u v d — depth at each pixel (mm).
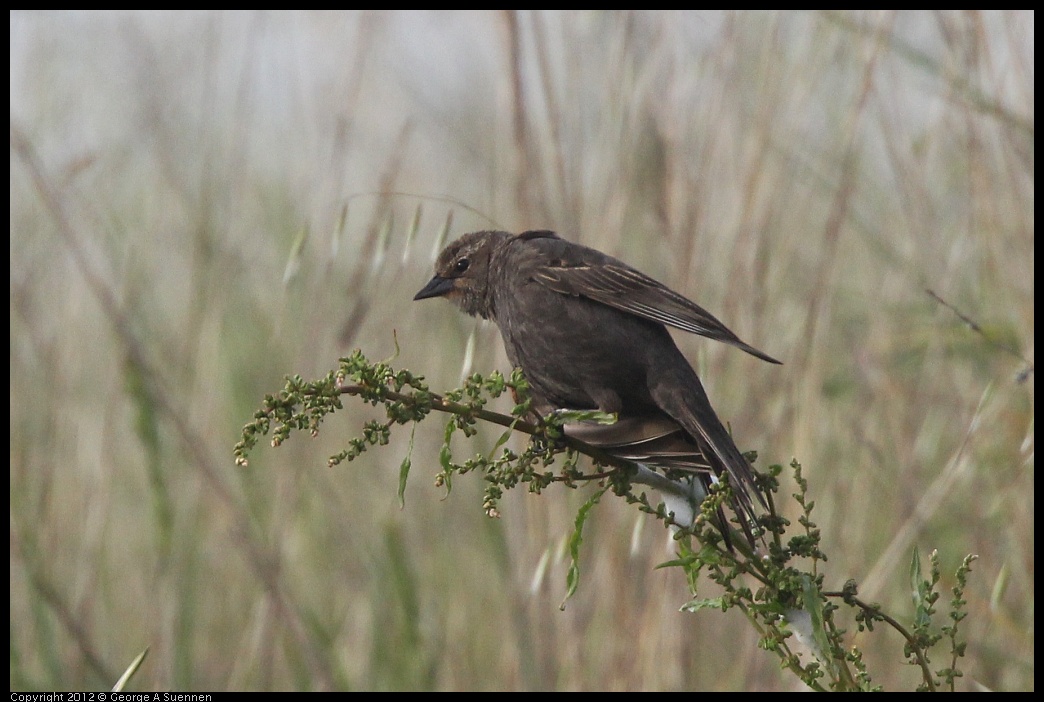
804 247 11344
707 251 10391
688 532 5668
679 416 7277
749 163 10188
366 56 12414
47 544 10844
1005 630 9305
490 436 11297
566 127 10500
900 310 10672
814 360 9945
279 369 11734
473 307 8711
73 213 12203
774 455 10008
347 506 11742
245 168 12508
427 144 14219
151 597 10742
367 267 11438
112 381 11266
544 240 8148
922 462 10289
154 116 13195
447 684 10750
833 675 5445
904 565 10000
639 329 7539
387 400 5469
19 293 11680
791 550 5648
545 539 10062
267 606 10547
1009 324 9859
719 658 10625
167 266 12805
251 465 11680
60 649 10656
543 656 9969
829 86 11531
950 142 11125
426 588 11297
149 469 10352
